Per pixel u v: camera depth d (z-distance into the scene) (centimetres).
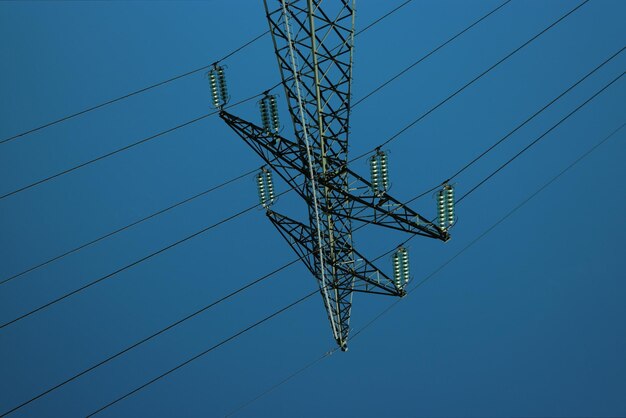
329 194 2312
